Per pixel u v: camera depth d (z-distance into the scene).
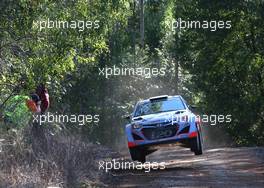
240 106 86.62
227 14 81.38
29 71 26.34
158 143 38.22
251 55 80.38
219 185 28.55
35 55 26.39
